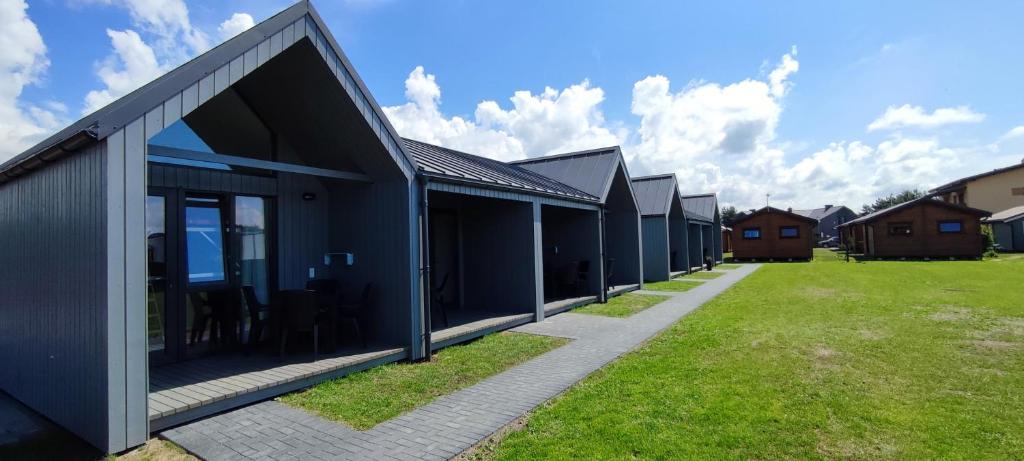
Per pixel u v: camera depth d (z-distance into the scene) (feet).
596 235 39.40
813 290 44.52
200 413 13.60
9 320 16.98
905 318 28.58
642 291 46.44
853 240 121.80
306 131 20.75
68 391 13.26
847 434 12.19
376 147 19.45
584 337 25.02
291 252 21.72
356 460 11.17
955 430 12.37
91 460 11.51
